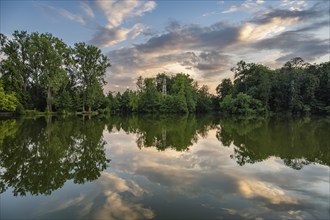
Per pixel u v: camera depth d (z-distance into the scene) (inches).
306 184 372.8
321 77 3065.9
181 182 377.1
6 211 278.8
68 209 279.6
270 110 3120.1
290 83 2987.2
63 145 696.4
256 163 506.0
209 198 311.3
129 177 404.2
